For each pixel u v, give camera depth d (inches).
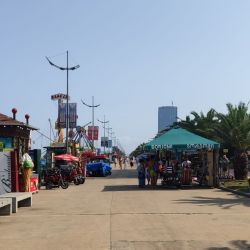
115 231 481.7
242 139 1380.4
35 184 1003.9
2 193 748.0
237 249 391.9
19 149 1107.9
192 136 1176.2
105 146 4722.0
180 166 1200.8
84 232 480.1
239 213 621.9
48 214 631.8
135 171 2586.1
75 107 2121.1
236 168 1385.3
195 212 633.0
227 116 1409.9
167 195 917.2
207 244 411.8
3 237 456.4
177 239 434.9
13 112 1114.1
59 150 1809.8
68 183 1259.8
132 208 687.1
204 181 1181.1
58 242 427.5
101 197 884.0
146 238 440.5
